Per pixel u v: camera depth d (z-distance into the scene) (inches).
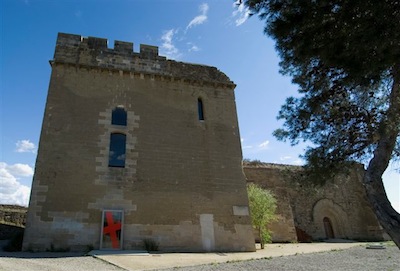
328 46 300.2
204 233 668.1
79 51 737.6
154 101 756.0
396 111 321.4
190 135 754.8
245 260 504.1
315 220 1051.3
